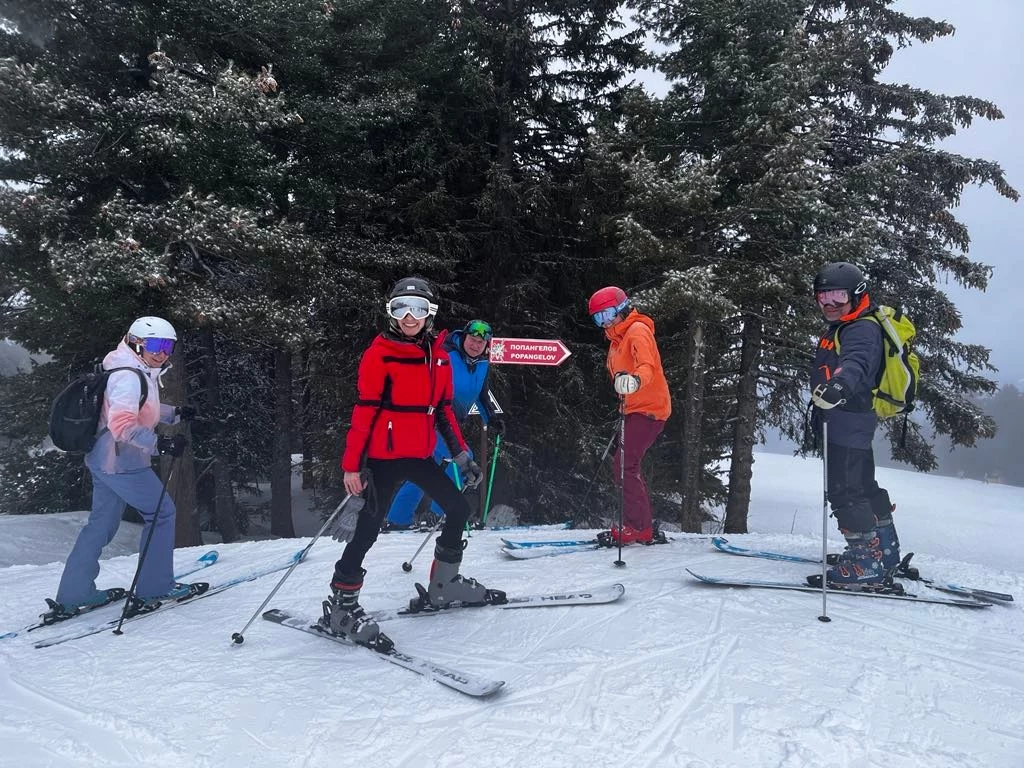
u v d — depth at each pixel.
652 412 4.84
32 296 8.50
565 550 5.04
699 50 10.05
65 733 2.51
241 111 8.06
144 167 8.88
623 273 10.48
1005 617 3.53
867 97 12.14
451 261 10.95
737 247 10.25
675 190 8.88
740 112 9.57
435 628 3.48
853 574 3.85
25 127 7.73
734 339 12.23
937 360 12.75
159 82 8.12
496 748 2.31
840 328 3.72
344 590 3.29
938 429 12.62
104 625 3.70
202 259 9.84
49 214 7.79
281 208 10.55
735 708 2.54
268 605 3.96
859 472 3.77
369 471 3.17
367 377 3.09
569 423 12.04
